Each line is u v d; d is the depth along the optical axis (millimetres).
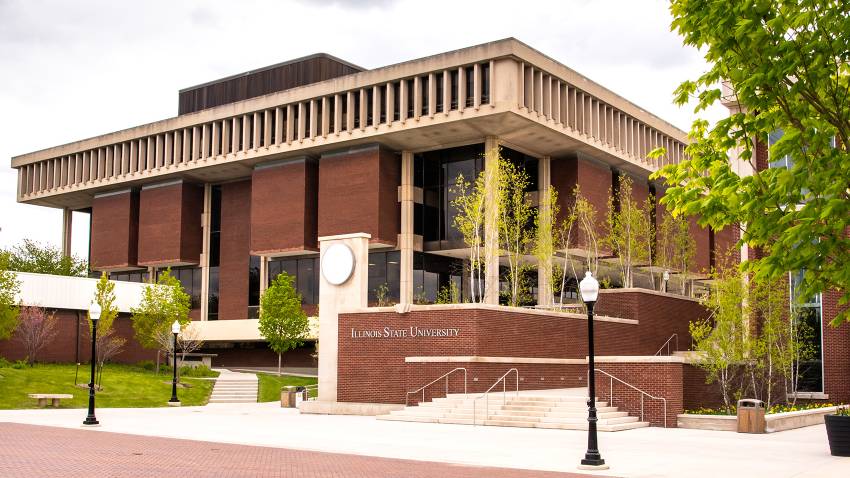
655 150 12344
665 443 20594
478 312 30734
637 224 53406
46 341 45406
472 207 50094
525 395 28047
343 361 33500
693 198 11016
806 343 29781
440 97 53938
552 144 56844
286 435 22781
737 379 28062
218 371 56688
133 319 51656
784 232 9922
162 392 42750
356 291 34250
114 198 74438
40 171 79188
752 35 10078
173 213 69562
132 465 15312
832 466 16203
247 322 66000
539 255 49750
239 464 15867
